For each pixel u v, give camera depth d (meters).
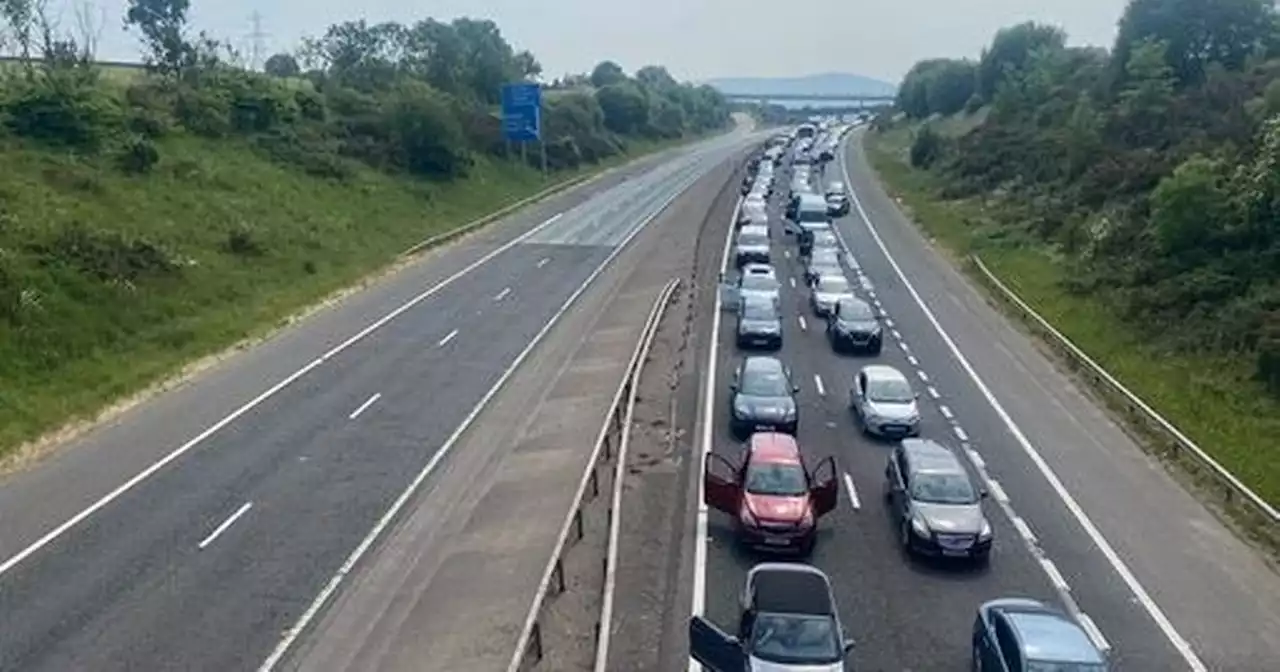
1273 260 44.03
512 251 66.12
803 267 63.66
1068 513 28.97
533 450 32.50
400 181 78.75
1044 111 95.56
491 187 88.06
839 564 25.73
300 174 70.94
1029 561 26.16
